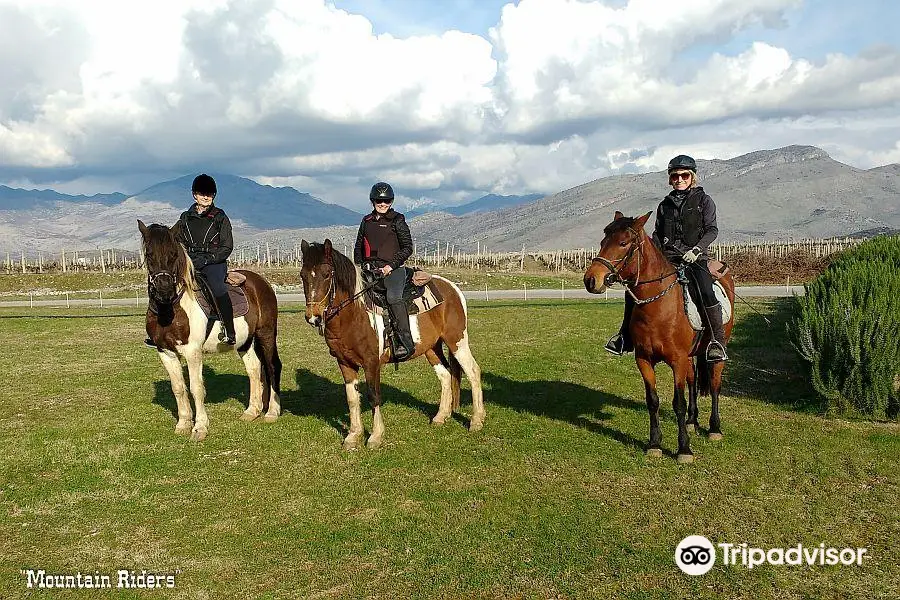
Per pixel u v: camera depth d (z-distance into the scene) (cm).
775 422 780
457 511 548
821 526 502
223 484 628
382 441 741
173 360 779
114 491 614
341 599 418
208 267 772
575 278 4028
